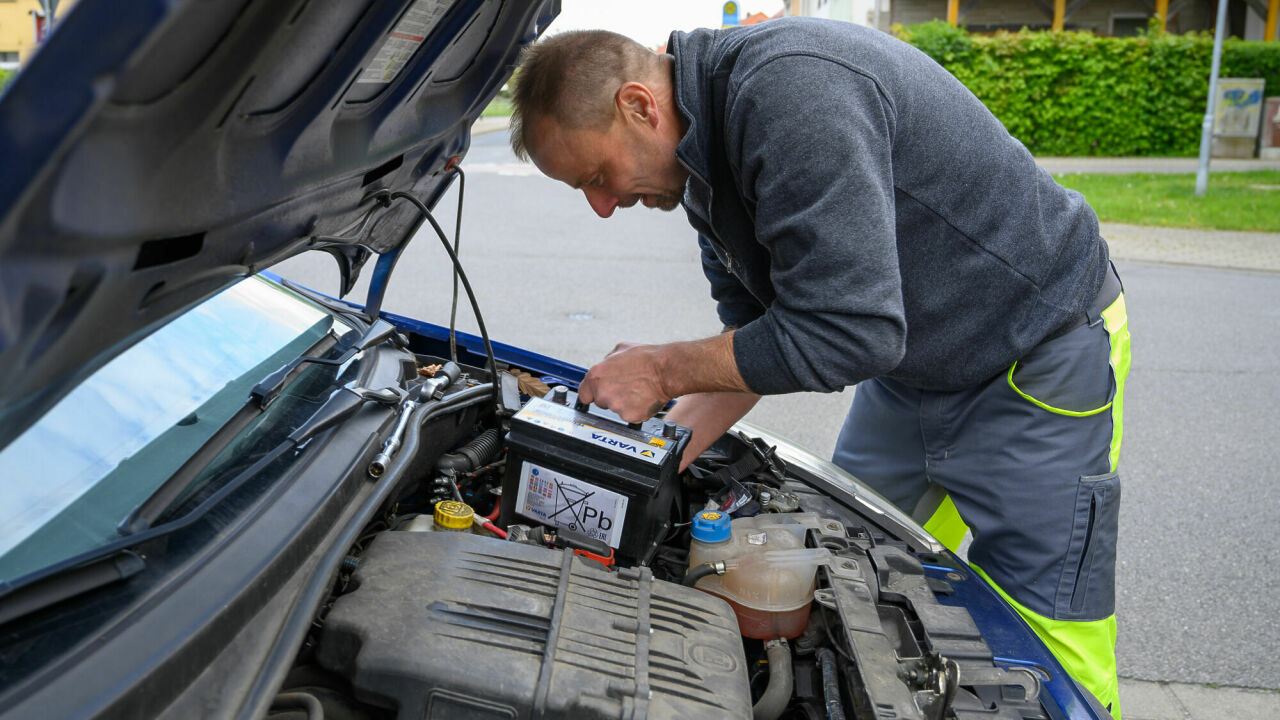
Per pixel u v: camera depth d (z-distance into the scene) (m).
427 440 1.60
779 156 1.35
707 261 2.08
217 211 0.92
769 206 1.39
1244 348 5.69
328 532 1.16
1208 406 4.64
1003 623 1.51
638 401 1.53
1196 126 16.92
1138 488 3.71
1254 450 4.10
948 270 1.68
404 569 1.17
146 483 1.09
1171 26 21.91
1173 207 11.20
